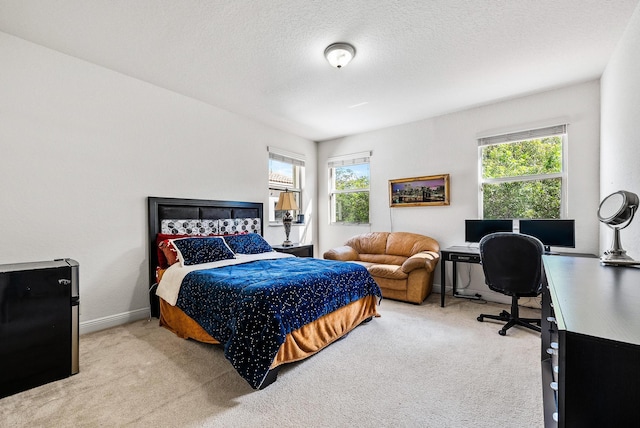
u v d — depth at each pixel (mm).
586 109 3033
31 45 2336
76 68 2566
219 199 3715
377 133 4688
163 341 2414
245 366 1693
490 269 2668
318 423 1449
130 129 2910
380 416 1501
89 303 2631
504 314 2859
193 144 3438
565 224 2932
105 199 2738
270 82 3018
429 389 1730
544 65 2678
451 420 1465
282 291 1950
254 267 2695
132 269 2916
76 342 1922
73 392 1709
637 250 1814
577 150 3090
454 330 2639
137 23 2086
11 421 1458
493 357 2123
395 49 2404
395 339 2447
